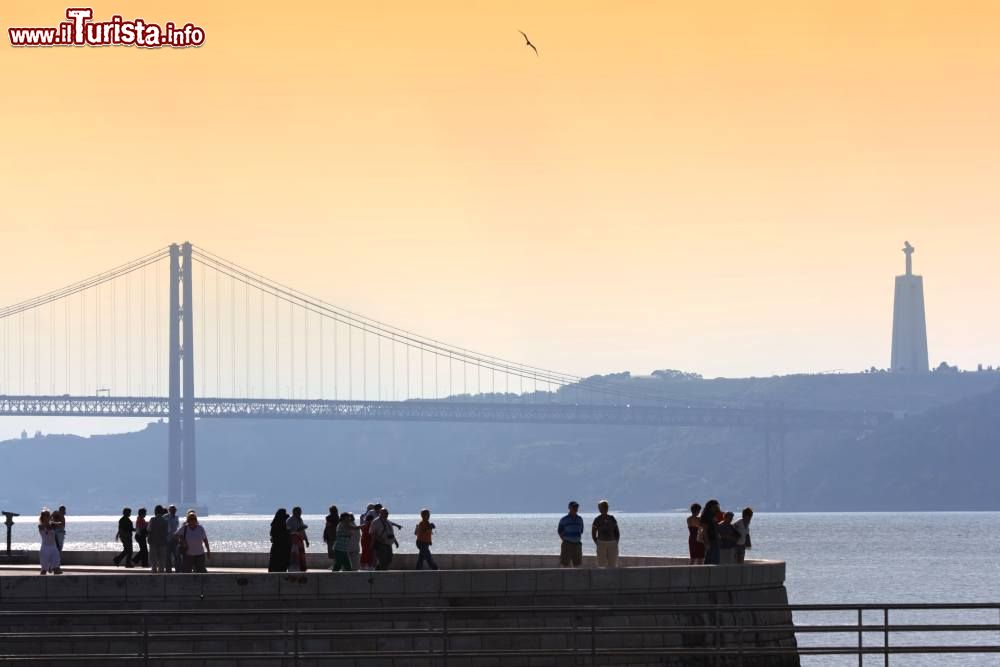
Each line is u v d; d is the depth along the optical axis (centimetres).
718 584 9081
